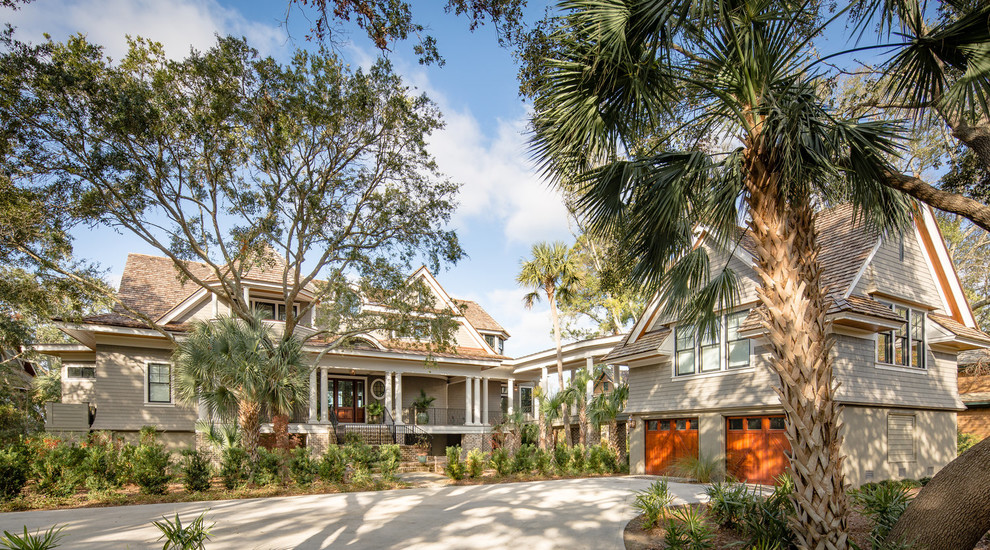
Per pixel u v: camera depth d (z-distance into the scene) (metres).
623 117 7.42
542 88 7.39
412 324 19.14
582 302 35.66
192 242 17.34
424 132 17.95
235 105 16.30
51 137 15.30
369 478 15.66
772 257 6.59
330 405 27.41
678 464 16.62
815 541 6.13
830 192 7.78
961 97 7.21
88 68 14.85
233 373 15.18
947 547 6.50
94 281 18.36
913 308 16.53
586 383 23.36
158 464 13.58
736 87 7.12
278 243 17.72
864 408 14.59
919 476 15.65
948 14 8.66
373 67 16.95
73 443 15.71
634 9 6.29
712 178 7.47
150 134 15.70
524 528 9.23
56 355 23.69
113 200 16.62
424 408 28.19
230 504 12.02
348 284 18.94
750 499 8.64
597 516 10.12
